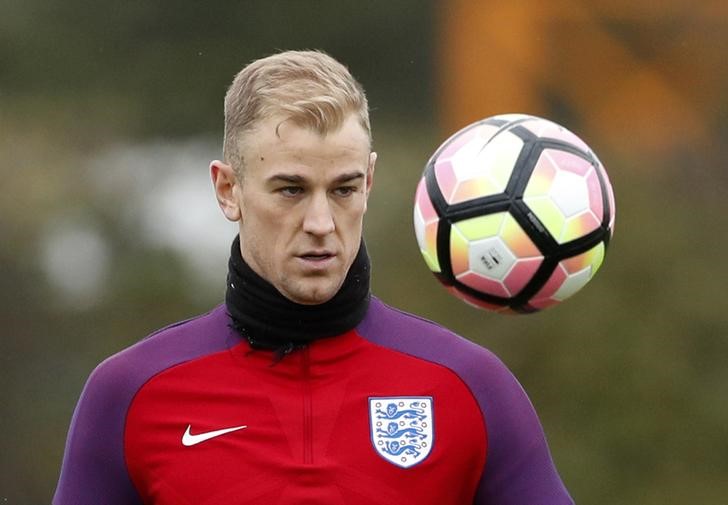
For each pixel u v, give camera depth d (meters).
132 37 85.75
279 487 13.65
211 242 61.22
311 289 13.67
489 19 79.44
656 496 48.06
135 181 65.12
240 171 14.00
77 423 14.34
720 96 73.94
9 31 83.31
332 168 13.45
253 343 14.25
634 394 49.09
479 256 13.88
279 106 13.48
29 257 60.00
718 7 75.50
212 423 14.02
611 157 59.59
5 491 52.56
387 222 52.47
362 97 13.91
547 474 14.22
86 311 58.19
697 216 52.94
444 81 81.25
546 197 13.76
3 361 56.84
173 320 58.00
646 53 76.19
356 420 13.96
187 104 82.62
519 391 14.45
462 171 13.98
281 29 87.75
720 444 48.69
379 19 86.31
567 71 77.69
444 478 13.88
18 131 71.88
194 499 13.79
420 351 14.39
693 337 49.81
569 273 13.92
